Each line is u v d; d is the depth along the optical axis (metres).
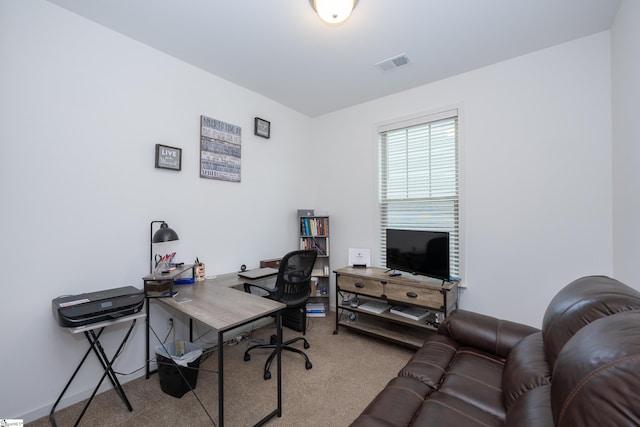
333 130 3.88
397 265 2.95
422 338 2.69
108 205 2.13
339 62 2.65
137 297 1.92
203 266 2.61
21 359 1.75
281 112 3.63
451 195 2.97
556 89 2.37
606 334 0.69
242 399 1.98
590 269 2.23
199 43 2.35
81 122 2.00
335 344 2.83
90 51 2.04
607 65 2.17
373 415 1.17
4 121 1.70
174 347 2.29
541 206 2.43
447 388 1.36
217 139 2.88
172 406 1.92
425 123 3.12
